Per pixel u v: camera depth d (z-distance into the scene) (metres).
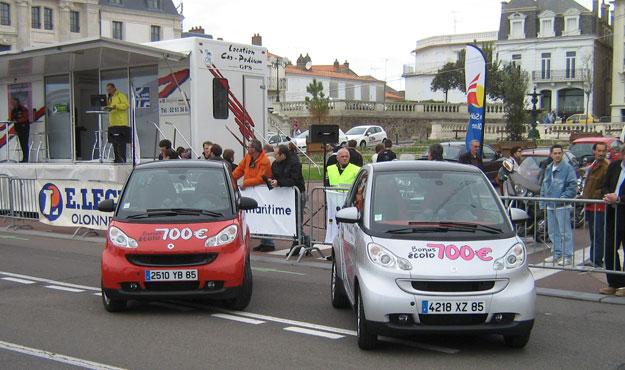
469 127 14.87
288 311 8.01
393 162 7.46
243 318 7.64
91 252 12.48
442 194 6.92
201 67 15.35
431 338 6.80
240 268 7.64
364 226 6.65
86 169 14.38
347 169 11.46
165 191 8.35
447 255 6.13
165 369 5.79
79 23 62.84
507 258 6.17
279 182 11.73
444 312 5.93
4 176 15.73
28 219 15.29
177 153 13.81
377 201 6.86
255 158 12.16
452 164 7.40
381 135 43.00
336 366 5.89
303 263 11.45
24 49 16.41
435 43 88.38
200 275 7.45
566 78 70.25
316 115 50.25
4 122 19.45
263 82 16.64
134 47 14.80
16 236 14.65
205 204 8.23
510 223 6.72
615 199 8.73
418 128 56.44
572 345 6.65
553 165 10.84
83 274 10.31
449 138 50.59
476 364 5.98
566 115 69.19
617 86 64.69
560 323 7.57
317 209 12.02
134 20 67.00
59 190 14.67
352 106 52.59
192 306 8.25
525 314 6.04
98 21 63.78
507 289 6.05
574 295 8.91
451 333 5.97
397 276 6.02
